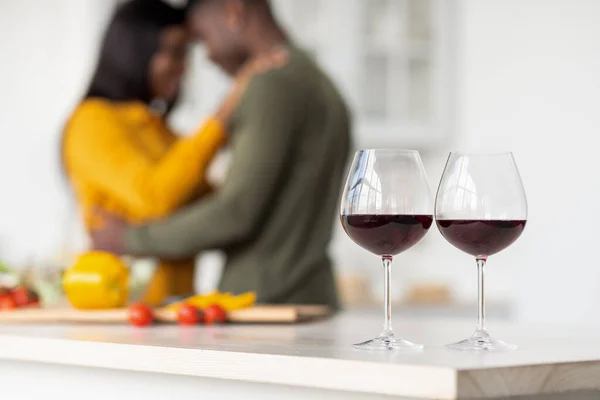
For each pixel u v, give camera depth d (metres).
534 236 5.49
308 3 5.58
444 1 5.64
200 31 3.34
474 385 1.22
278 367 1.40
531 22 5.52
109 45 3.37
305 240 3.12
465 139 5.66
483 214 1.47
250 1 3.24
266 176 3.02
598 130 5.34
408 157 1.52
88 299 2.34
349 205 1.53
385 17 5.62
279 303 3.09
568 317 5.37
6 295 2.42
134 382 1.66
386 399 1.34
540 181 5.48
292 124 3.05
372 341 1.56
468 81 5.66
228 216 3.02
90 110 3.30
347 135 3.20
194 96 5.37
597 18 5.35
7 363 1.88
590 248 5.34
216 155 3.24
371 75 5.61
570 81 5.41
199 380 1.57
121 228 3.18
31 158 5.70
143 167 3.22
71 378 1.77
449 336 1.82
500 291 5.57
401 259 5.84
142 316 2.12
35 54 5.74
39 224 5.63
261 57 3.20
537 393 1.30
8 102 5.79
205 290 5.49
